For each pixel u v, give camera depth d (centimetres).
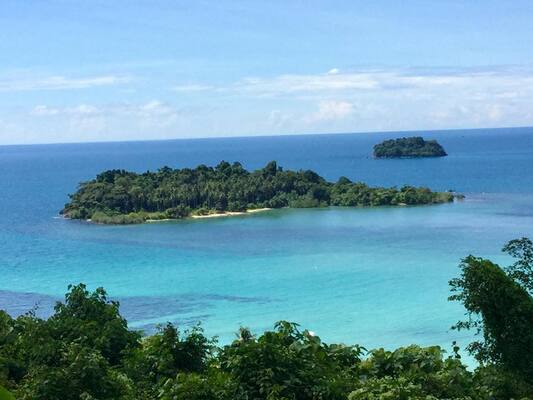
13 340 2119
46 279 7500
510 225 10694
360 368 1906
